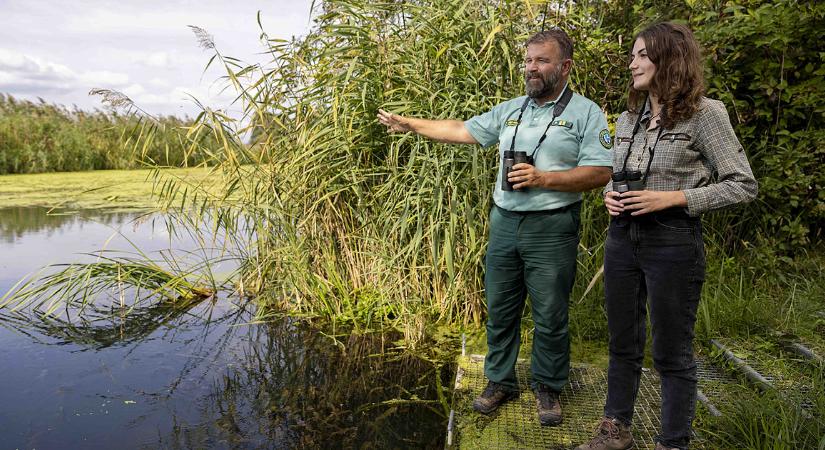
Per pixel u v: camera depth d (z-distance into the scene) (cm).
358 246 388
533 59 212
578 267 345
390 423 250
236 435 238
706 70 366
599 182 210
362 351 331
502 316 237
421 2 363
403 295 354
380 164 373
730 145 169
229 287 461
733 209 382
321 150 370
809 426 201
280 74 382
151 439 234
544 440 219
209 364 313
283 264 403
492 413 240
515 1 338
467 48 329
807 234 397
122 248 562
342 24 356
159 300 428
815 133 363
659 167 177
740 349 279
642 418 228
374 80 344
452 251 323
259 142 397
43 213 764
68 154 1234
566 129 213
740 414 222
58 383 287
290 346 339
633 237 181
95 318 389
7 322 378
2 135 1188
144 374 299
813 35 366
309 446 231
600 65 385
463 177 333
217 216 409
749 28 359
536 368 236
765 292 345
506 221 226
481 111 321
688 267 175
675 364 183
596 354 304
